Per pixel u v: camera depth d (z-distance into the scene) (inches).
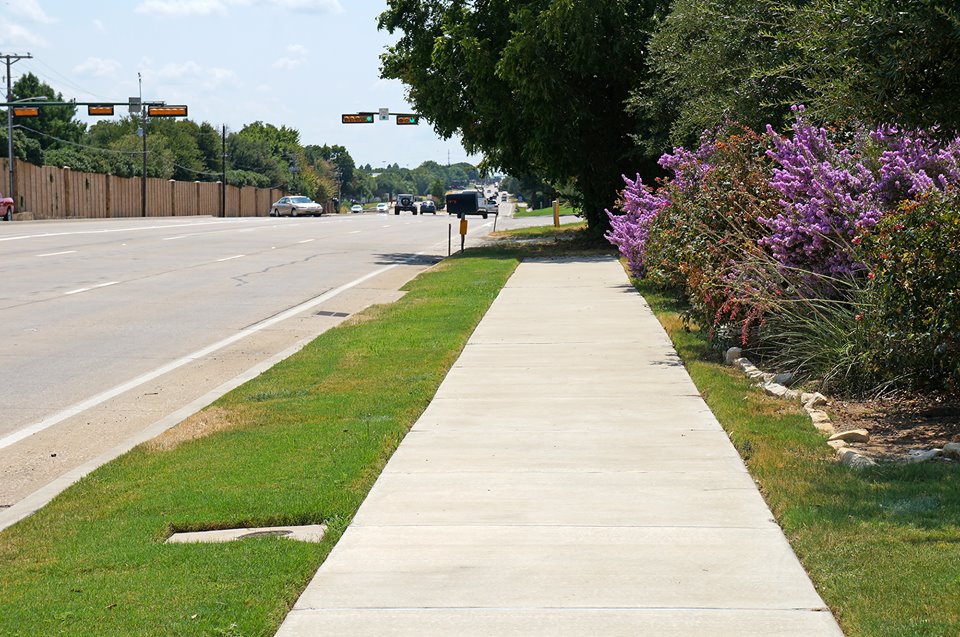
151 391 467.5
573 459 319.0
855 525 245.9
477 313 668.7
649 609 206.2
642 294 764.0
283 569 228.8
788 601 209.2
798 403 385.4
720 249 496.7
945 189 354.6
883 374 376.8
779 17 628.1
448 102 1368.1
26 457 361.7
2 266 1009.5
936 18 302.5
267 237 1603.1
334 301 802.2
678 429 355.9
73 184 2738.7
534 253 1267.2
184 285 885.2
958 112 319.6
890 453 316.8
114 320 678.5
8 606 212.4
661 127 1005.8
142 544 251.3
